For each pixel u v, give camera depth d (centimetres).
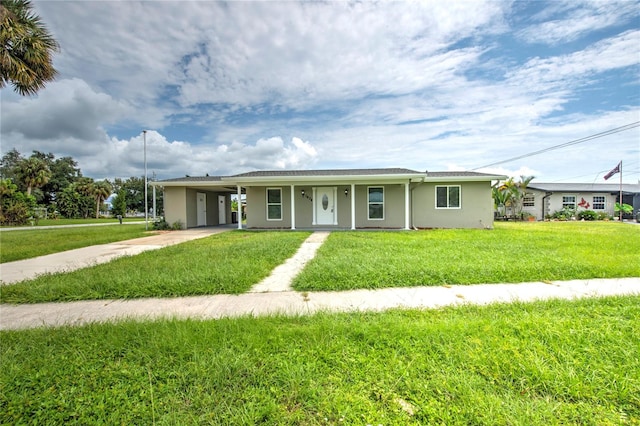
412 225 1365
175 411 176
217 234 1201
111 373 217
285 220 1427
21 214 2148
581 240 869
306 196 1413
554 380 200
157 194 5175
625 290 420
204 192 1748
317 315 330
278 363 225
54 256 744
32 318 346
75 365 229
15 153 5022
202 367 220
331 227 1397
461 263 555
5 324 328
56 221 2841
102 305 388
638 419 169
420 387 195
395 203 1360
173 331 285
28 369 222
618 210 2059
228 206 2145
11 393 194
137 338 272
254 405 180
